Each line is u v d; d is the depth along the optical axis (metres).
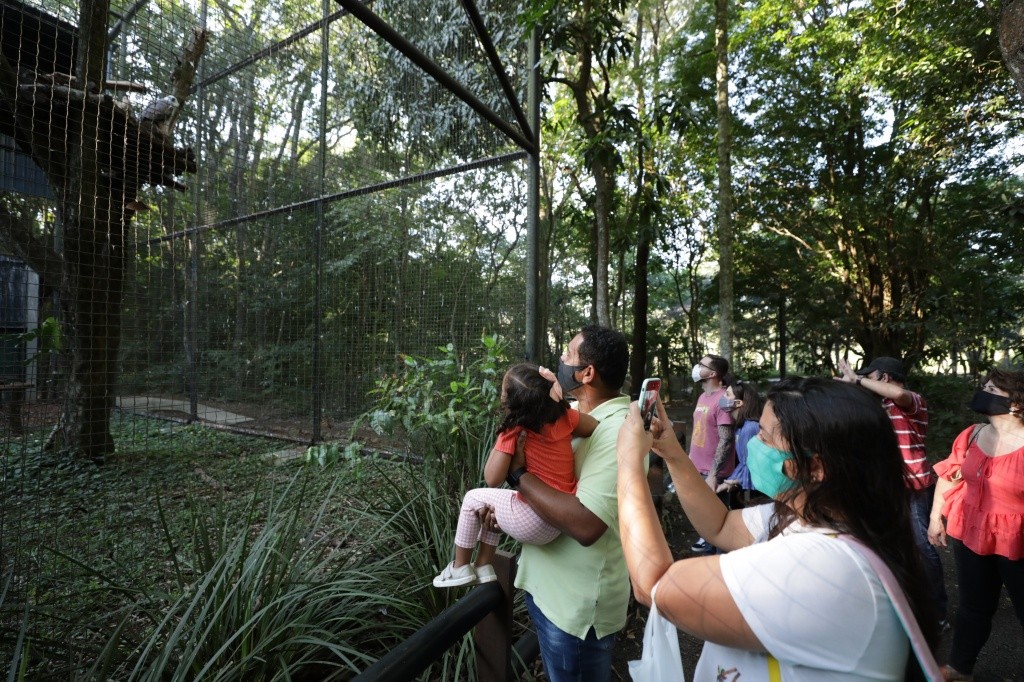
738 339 15.53
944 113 8.80
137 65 3.45
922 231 11.39
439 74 2.67
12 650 1.46
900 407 3.02
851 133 11.36
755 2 10.73
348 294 5.31
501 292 4.02
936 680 0.71
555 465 1.47
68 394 2.57
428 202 4.60
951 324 10.55
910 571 0.78
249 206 4.89
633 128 6.45
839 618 0.73
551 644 1.47
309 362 5.43
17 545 1.87
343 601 1.95
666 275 21.44
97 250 2.79
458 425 2.89
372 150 5.06
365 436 4.50
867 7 8.55
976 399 2.28
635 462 1.02
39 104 2.64
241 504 3.06
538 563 1.54
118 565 1.98
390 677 1.13
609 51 6.41
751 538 1.13
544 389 1.48
